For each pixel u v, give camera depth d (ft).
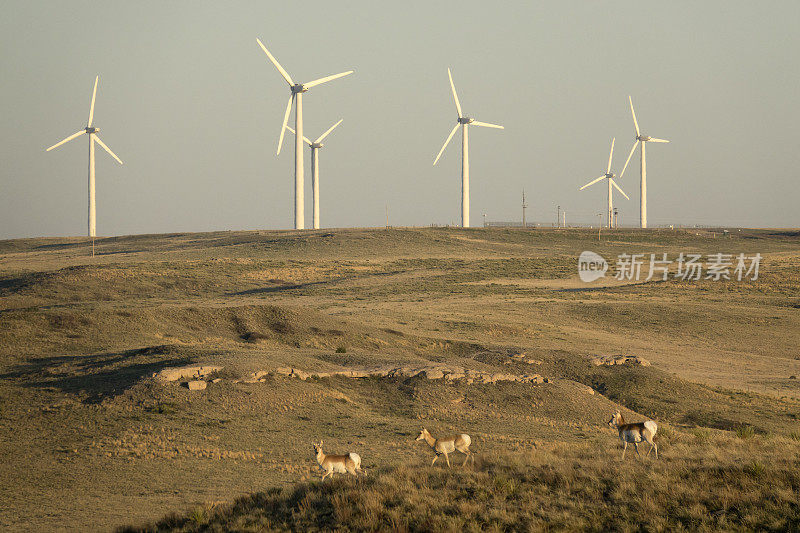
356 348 291.99
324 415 186.29
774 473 86.99
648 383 253.65
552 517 79.20
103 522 93.81
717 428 208.64
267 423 174.09
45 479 123.34
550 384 227.81
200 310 315.58
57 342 258.78
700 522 76.64
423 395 210.18
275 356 225.76
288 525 84.12
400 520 80.74
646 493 83.46
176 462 136.98
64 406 175.32
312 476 127.75
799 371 326.24
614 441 157.48
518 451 125.18
